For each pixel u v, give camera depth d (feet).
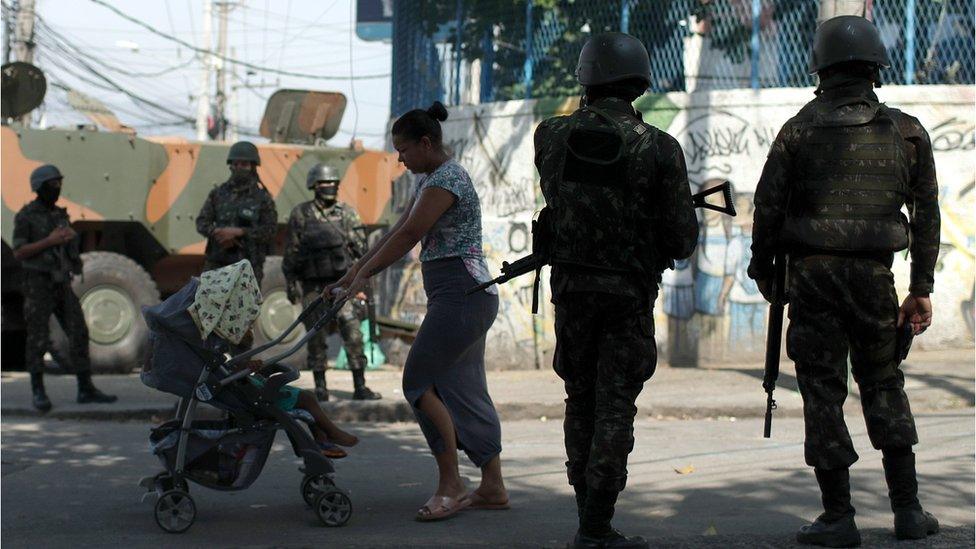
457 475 17.67
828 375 14.73
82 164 42.24
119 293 41.96
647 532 15.98
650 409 29.43
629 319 14.17
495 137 42.88
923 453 22.54
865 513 16.93
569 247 14.14
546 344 39.81
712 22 40.83
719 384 33.81
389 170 49.57
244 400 17.21
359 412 29.66
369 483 20.53
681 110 39.93
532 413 29.91
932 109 38.65
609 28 42.06
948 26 39.24
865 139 14.57
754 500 18.16
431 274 17.42
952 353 37.76
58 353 40.24
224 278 17.52
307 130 49.29
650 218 14.06
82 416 30.25
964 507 17.42
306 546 15.47
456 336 17.25
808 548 14.62
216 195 30.81
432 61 47.57
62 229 30.91
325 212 30.53
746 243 39.11
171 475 16.98
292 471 21.90
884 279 14.64
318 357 30.78
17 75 42.29
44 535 16.63
